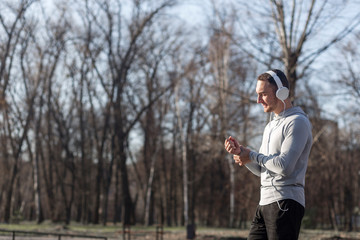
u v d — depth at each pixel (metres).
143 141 61.44
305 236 22.36
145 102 57.47
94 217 52.44
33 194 61.97
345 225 44.66
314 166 26.48
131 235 29.61
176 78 46.25
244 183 41.50
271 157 3.87
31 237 25.19
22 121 50.72
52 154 60.41
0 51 47.75
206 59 42.50
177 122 54.91
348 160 49.34
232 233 29.53
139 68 55.34
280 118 4.04
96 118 61.84
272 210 3.91
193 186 50.56
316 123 28.56
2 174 58.66
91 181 68.56
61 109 58.22
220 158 45.47
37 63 51.91
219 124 37.94
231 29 35.94
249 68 39.34
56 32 51.19
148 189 54.28
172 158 60.41
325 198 39.12
